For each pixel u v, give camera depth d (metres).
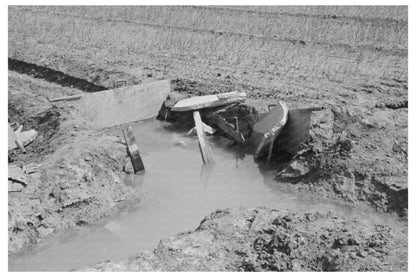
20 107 17.02
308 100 15.44
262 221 10.50
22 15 26.14
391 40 18.52
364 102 15.02
